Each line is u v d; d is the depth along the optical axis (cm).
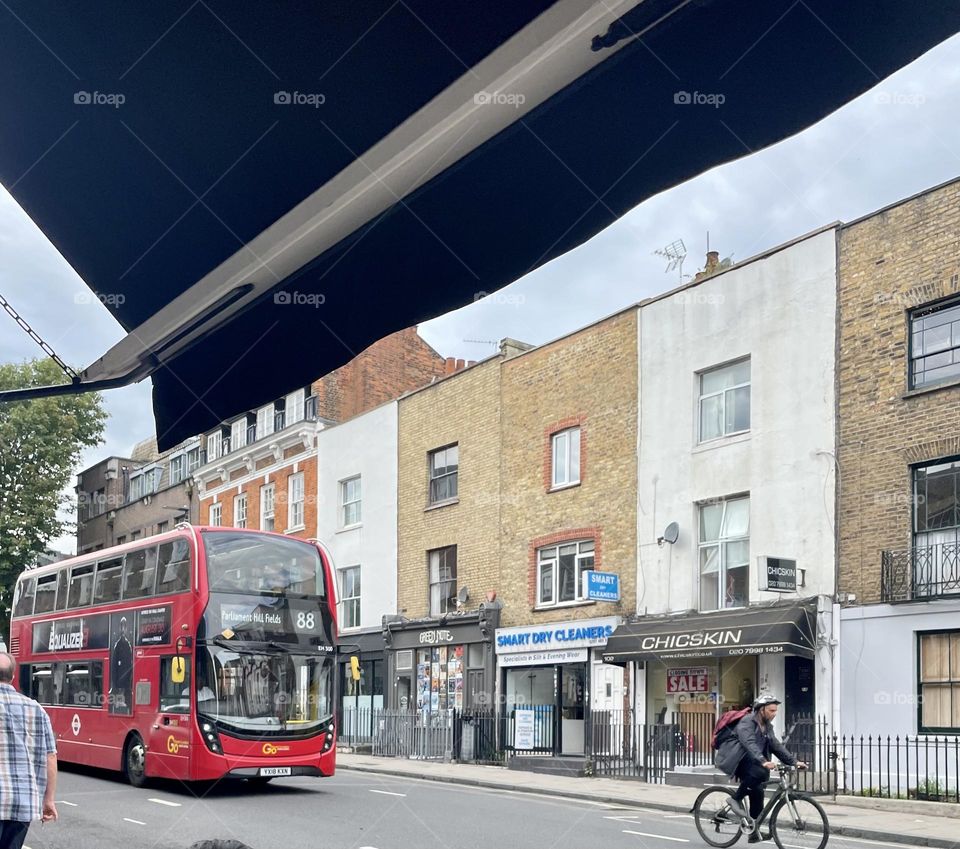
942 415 1897
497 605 2808
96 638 2038
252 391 290
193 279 279
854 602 1984
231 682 1702
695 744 2191
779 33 159
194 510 4403
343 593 3462
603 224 198
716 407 2339
